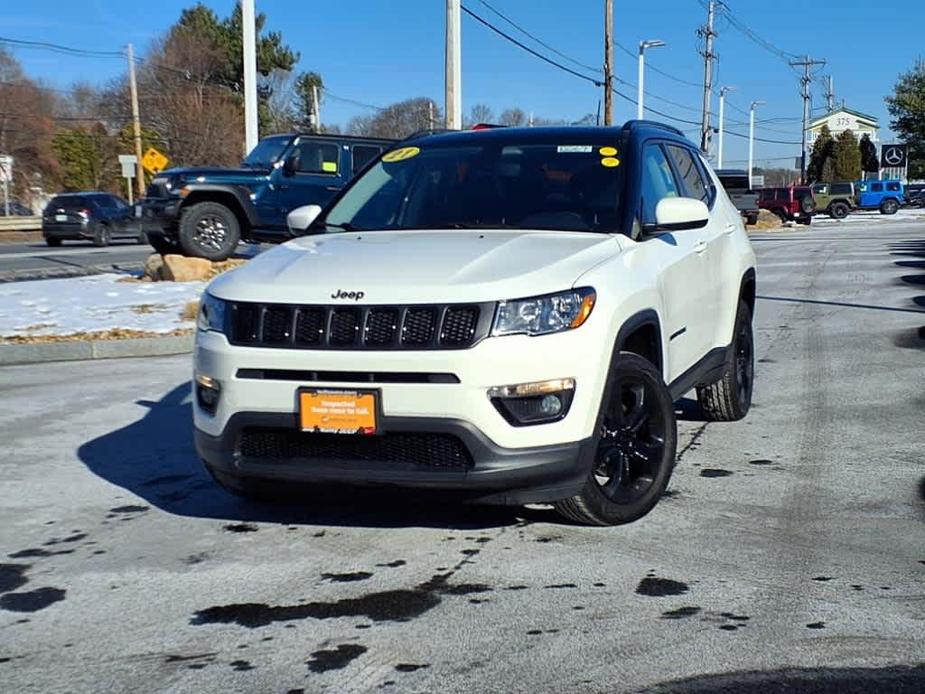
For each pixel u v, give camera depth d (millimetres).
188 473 6188
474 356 4207
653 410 5031
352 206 6008
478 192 5707
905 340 10555
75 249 30250
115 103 68375
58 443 7008
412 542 4824
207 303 4809
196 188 17141
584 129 6020
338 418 4328
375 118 73562
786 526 4953
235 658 3682
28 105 64062
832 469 5945
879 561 4473
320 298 4426
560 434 4355
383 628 3896
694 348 6078
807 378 8719
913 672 3457
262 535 5000
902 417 7195
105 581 4457
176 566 4617
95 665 3654
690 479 5770
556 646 3703
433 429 4250
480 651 3680
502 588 4250
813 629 3795
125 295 14578
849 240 30672
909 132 64500
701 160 7102
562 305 4398
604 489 4820
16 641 3871
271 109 76000
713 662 3549
